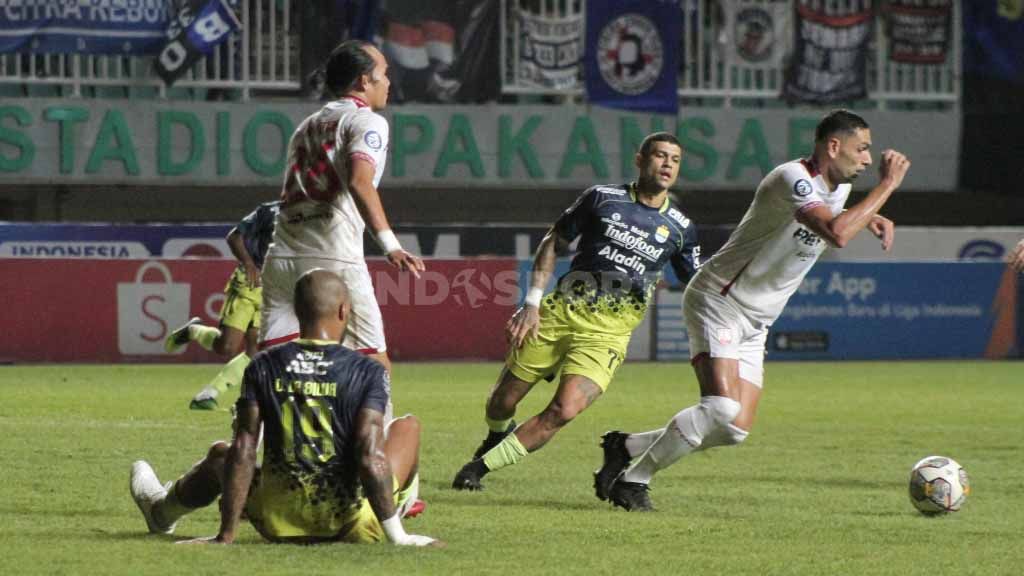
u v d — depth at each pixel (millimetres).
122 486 23141
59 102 65875
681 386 49875
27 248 60469
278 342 20609
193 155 67062
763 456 29938
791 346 64375
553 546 18000
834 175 20781
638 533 19312
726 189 70875
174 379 50438
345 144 19750
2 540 17531
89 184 66562
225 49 67938
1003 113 72188
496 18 68812
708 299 21906
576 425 36531
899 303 65188
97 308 58906
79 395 42875
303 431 16156
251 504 16672
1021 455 30812
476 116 69062
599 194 23969
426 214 69375
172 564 15555
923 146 71875
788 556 17547
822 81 71125
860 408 42156
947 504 21453
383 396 16250
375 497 16297
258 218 34781
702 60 70938
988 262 65938
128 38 65812
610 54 69562
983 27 72188
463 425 35438
